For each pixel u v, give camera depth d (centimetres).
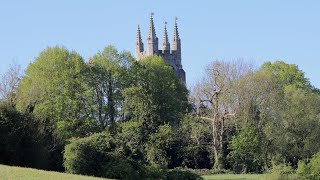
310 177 10488
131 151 9550
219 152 14125
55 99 12719
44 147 9675
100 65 14075
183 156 14275
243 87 14238
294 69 17175
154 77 14762
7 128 9244
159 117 13812
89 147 9150
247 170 13975
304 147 12962
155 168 9706
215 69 14712
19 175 6588
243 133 13538
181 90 15912
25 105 10638
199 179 10256
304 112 13212
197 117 14500
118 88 13988
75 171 8975
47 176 6725
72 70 13412
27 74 13412
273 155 13200
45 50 13625
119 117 13712
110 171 9019
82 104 13188
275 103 13875
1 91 12462
